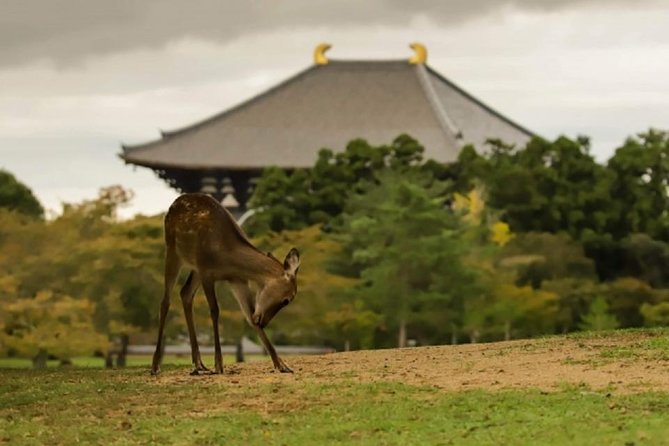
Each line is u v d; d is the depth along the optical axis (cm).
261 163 16812
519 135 17950
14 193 12719
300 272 9862
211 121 17475
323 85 18238
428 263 10038
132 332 8681
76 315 8244
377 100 17862
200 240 2883
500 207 12450
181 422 2433
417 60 18600
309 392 2622
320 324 9856
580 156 12600
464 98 18425
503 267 11112
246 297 2898
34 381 2969
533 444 2161
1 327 8025
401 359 3083
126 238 8694
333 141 17275
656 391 2516
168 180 17100
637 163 12712
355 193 12219
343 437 2283
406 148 13238
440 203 11419
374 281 10044
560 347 3147
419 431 2294
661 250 12262
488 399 2498
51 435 2388
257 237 10925
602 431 2216
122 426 2425
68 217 8875
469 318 10212
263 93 18038
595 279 11469
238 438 2308
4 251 8581
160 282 8550
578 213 12331
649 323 10625
